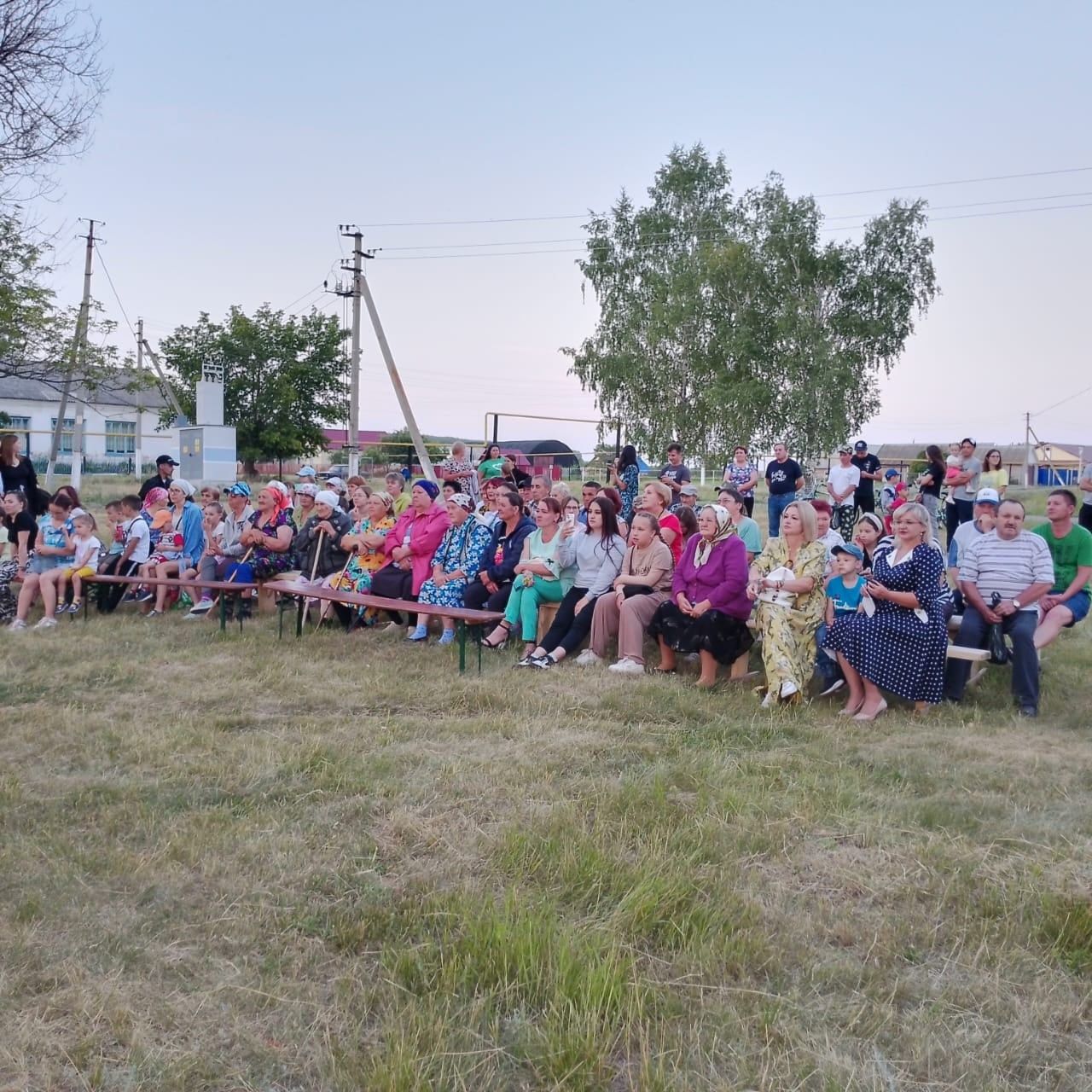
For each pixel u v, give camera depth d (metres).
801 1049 2.84
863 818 4.53
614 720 6.13
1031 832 4.43
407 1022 2.92
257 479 40.84
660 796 4.65
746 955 3.32
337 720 6.07
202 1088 2.69
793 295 33.25
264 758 5.25
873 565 6.52
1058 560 7.05
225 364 40.38
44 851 4.06
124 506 10.61
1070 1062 2.83
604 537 7.84
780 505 15.56
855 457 15.95
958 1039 2.92
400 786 4.86
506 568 8.46
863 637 6.29
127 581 9.42
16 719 6.00
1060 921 3.53
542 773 5.05
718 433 34.25
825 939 3.51
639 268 36.41
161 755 5.31
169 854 4.04
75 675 7.16
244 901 3.69
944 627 6.34
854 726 6.12
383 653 7.98
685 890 3.68
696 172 36.91
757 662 7.77
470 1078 2.71
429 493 9.01
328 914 3.60
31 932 3.40
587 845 4.06
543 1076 2.73
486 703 6.46
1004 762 5.43
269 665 7.46
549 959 3.18
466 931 3.40
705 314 34.53
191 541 10.38
